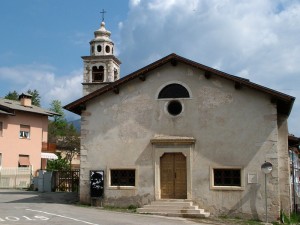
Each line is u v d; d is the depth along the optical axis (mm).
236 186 18922
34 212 17500
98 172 20516
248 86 19109
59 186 29188
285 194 19328
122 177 20391
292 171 24250
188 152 19609
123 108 20750
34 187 31141
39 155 44188
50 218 15859
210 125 19609
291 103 18891
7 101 44406
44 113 44812
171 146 19875
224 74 19359
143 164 20094
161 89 20438
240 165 18984
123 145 20484
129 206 19922
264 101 19141
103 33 40469
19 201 22516
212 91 19812
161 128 20141
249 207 18578
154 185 19766
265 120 19000
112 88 20734
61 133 69500
